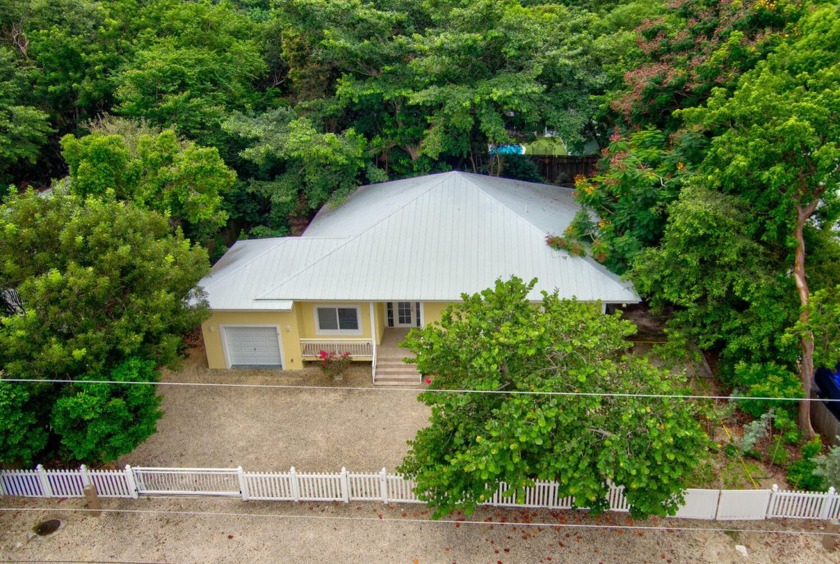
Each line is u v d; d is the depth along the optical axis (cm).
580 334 1299
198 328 2505
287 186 2858
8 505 1553
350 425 1911
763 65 1769
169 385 2147
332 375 2166
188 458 1762
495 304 1360
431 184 2406
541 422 1148
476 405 1333
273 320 2161
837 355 1566
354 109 3062
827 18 1738
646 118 2427
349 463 1733
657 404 1241
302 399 2058
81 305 1433
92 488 1523
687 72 2150
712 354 2156
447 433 1355
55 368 1386
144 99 2708
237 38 3659
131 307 1527
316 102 3038
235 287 2139
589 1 3844
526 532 1457
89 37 3028
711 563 1365
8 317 1447
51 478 1561
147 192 2111
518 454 1164
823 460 1505
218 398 2069
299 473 1581
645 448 1204
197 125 2744
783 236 1750
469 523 1487
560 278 2048
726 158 1623
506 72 2720
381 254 2166
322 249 2239
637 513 1334
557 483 1488
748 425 1684
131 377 1462
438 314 2172
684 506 1438
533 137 3142
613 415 1247
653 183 1956
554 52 2633
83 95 2931
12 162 2744
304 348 2206
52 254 1489
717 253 1748
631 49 2558
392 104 3061
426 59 2652
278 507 1555
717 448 1377
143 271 1551
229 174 2369
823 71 1541
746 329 1797
